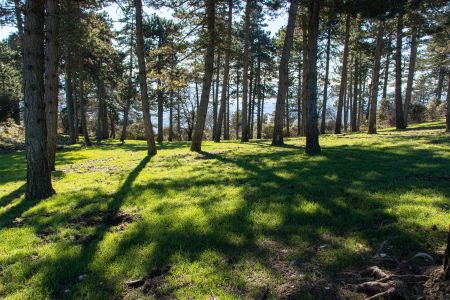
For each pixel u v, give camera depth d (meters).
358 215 5.29
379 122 32.84
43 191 7.97
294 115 60.19
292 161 10.55
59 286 3.90
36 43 7.54
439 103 35.53
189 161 12.70
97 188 8.60
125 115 31.25
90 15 17.12
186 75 16.38
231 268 4.02
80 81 25.70
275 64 37.41
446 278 3.30
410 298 3.19
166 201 6.82
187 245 4.66
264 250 4.43
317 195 6.47
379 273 3.60
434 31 17.84
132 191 7.91
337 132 24.97
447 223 4.71
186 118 45.03
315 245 4.48
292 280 3.72
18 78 37.59
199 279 3.82
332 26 23.08
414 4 11.83
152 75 15.92
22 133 30.81
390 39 25.72
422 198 5.83
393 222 4.93
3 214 6.86
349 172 8.25
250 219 5.43
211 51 15.71
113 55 28.12
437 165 8.42
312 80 12.14
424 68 36.22
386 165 8.85
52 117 12.08
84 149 22.42
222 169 10.06
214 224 5.31
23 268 4.32
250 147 16.91
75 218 6.28
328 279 3.71
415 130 20.97
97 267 4.23
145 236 5.04
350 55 32.53
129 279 3.95
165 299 3.53
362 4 11.04
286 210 5.72
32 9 7.35
